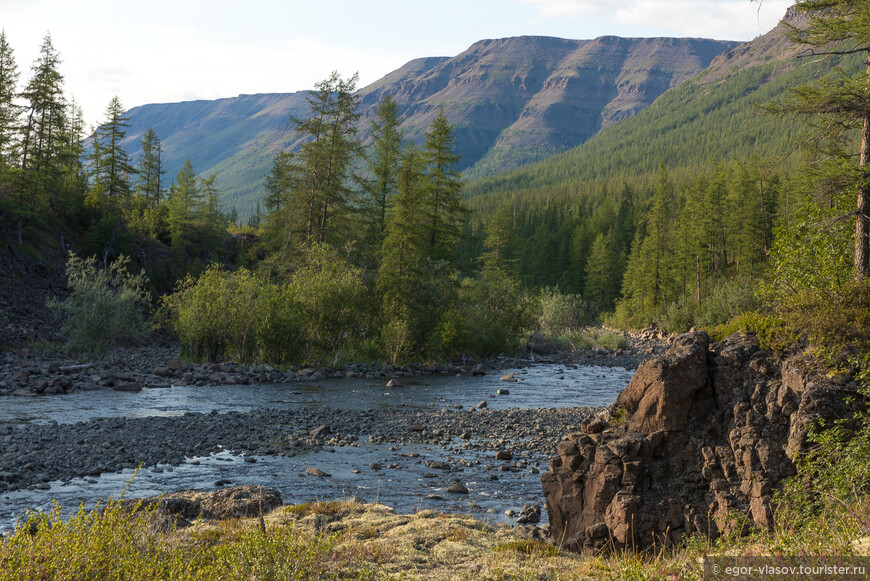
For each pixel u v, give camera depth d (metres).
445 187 54.31
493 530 10.99
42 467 15.44
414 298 44.78
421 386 33.81
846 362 10.09
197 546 8.16
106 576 6.43
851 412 9.40
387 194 57.91
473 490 15.07
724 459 10.24
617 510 10.38
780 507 9.02
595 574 8.23
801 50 20.28
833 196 19.91
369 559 8.71
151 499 10.96
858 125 20.25
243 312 38.31
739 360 11.03
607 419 12.23
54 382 27.84
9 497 13.12
